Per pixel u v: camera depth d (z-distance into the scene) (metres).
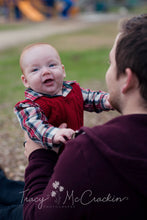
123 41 1.05
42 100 1.63
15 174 3.42
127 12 38.94
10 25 25.55
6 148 4.03
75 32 19.36
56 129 1.48
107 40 15.30
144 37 1.00
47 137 1.45
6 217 1.72
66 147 1.08
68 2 33.03
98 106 1.83
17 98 6.26
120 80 1.09
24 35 18.58
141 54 0.99
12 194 1.91
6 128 4.77
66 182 1.03
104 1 45.94
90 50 12.52
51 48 1.76
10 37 17.84
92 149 1.01
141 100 1.06
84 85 7.22
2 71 9.15
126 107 1.10
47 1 31.39
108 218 1.01
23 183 2.02
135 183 0.95
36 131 1.50
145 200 0.97
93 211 1.02
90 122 5.04
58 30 21.03
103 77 8.05
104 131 1.03
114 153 0.96
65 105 1.67
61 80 1.71
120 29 1.12
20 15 29.95
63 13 33.19
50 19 30.58
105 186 0.98
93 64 9.84
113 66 1.12
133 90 1.06
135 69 1.01
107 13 39.47
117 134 1.01
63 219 1.07
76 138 1.08
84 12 41.16
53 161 1.41
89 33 18.50
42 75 1.65
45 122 1.56
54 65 1.71
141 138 1.00
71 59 10.83
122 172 0.96
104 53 11.72
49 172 1.32
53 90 1.67
